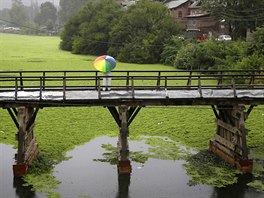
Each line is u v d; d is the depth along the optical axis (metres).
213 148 23.72
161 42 67.31
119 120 21.12
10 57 67.12
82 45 77.62
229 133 22.05
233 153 21.38
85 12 82.38
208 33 70.50
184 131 28.05
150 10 71.31
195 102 20.66
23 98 19.44
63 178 19.81
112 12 77.75
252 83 22.36
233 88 20.64
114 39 73.19
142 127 29.12
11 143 25.05
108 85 21.08
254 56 40.50
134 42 68.25
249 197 18.05
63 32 85.31
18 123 19.98
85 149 24.28
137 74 51.50
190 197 18.05
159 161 22.28
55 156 22.91
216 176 20.20
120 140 21.30
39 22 156.62
